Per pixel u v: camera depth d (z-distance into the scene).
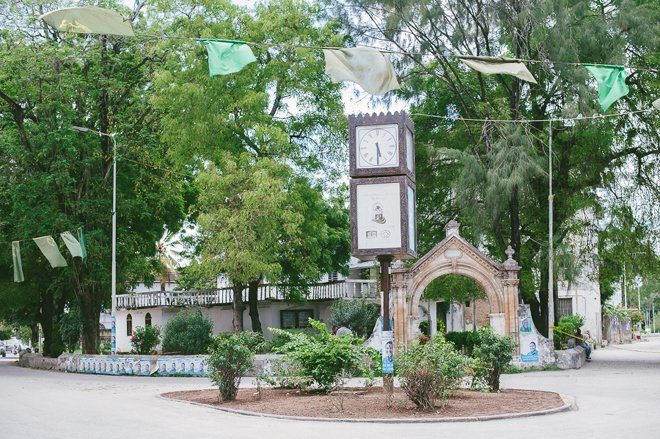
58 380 29.58
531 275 37.06
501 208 31.78
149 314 52.19
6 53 35.16
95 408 17.97
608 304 70.62
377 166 17.95
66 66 37.59
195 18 36.19
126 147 38.97
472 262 31.23
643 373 29.02
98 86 38.12
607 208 34.81
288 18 36.47
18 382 28.33
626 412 16.56
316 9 36.97
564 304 57.91
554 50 30.91
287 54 36.22
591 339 52.59
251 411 16.77
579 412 16.56
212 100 35.78
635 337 78.19
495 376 20.23
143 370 31.98
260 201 34.00
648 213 35.09
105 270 39.09
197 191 46.16
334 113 38.47
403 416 15.57
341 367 19.66
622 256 35.22
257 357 30.52
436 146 36.50
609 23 31.45
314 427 14.47
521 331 30.95
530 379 26.45
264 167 34.88
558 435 13.13
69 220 37.12
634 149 35.09
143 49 38.25
